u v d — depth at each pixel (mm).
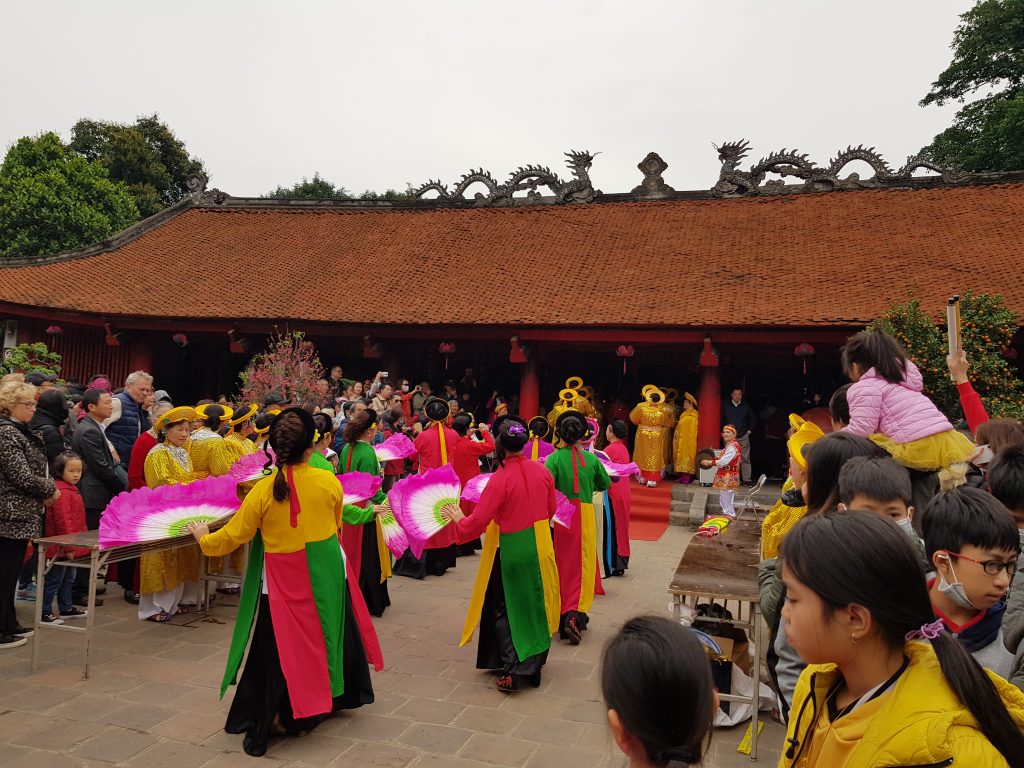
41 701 4750
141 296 17875
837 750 1627
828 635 1592
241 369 20469
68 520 6281
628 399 16531
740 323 13383
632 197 20391
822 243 16297
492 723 4621
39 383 8828
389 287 17312
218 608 7082
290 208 23031
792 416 4414
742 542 5863
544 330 14914
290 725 4355
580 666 5738
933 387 10172
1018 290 12773
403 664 5691
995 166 25406
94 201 32188
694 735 1552
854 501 2664
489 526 5523
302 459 4500
